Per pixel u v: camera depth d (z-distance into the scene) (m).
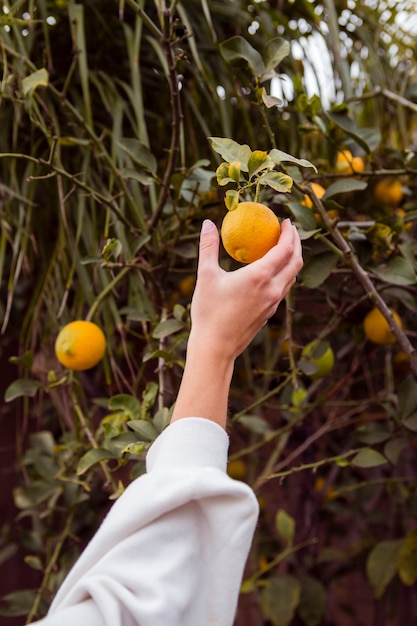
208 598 0.54
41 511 1.34
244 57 0.87
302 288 1.13
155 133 1.24
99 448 0.92
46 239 1.22
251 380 1.39
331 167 1.12
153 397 0.90
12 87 1.01
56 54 1.20
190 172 0.97
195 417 0.57
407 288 1.02
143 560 0.53
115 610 0.51
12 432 1.53
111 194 1.08
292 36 1.27
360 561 1.52
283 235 0.61
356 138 0.97
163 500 0.53
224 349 0.58
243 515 0.54
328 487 1.46
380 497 1.62
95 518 1.37
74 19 1.04
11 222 1.16
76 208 1.14
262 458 1.57
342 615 1.72
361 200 1.23
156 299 1.05
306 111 0.97
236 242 0.67
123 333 1.05
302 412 1.20
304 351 1.02
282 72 1.24
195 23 1.21
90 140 1.04
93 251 1.06
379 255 1.00
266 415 1.54
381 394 1.34
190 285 1.23
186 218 1.00
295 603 1.24
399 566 1.20
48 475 1.19
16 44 1.08
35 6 1.14
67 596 0.54
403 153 1.04
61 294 1.17
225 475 0.55
